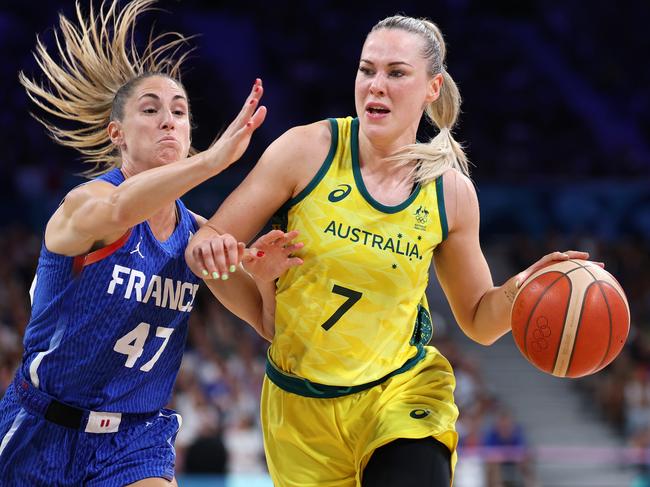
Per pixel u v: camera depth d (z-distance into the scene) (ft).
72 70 15.85
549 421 51.55
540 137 73.05
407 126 14.34
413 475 13.88
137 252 13.89
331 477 15.24
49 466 13.85
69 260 13.67
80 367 13.83
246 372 44.62
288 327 14.61
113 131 14.75
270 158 14.16
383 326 14.46
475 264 15.24
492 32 78.74
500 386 54.08
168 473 14.26
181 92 14.57
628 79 78.48
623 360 52.11
